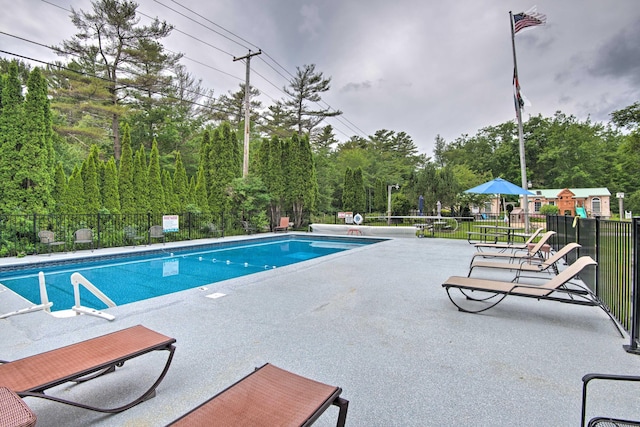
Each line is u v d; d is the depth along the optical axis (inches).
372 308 163.0
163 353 111.8
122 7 665.6
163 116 819.4
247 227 576.4
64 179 398.0
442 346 119.6
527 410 82.0
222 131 608.4
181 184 541.0
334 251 454.9
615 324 139.3
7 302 169.5
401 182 1222.9
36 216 346.6
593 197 1374.3
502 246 331.9
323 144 1298.0
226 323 140.8
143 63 748.0
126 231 404.2
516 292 148.4
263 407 61.2
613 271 152.3
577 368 103.7
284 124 1181.7
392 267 268.7
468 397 87.7
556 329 136.8
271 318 147.5
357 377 97.7
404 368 103.3
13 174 341.4
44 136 362.9
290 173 658.2
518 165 1601.9
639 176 1467.8
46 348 112.7
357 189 839.7
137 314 150.5
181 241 454.3
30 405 84.0
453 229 650.2
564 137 1562.5
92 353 83.2
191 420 57.6
